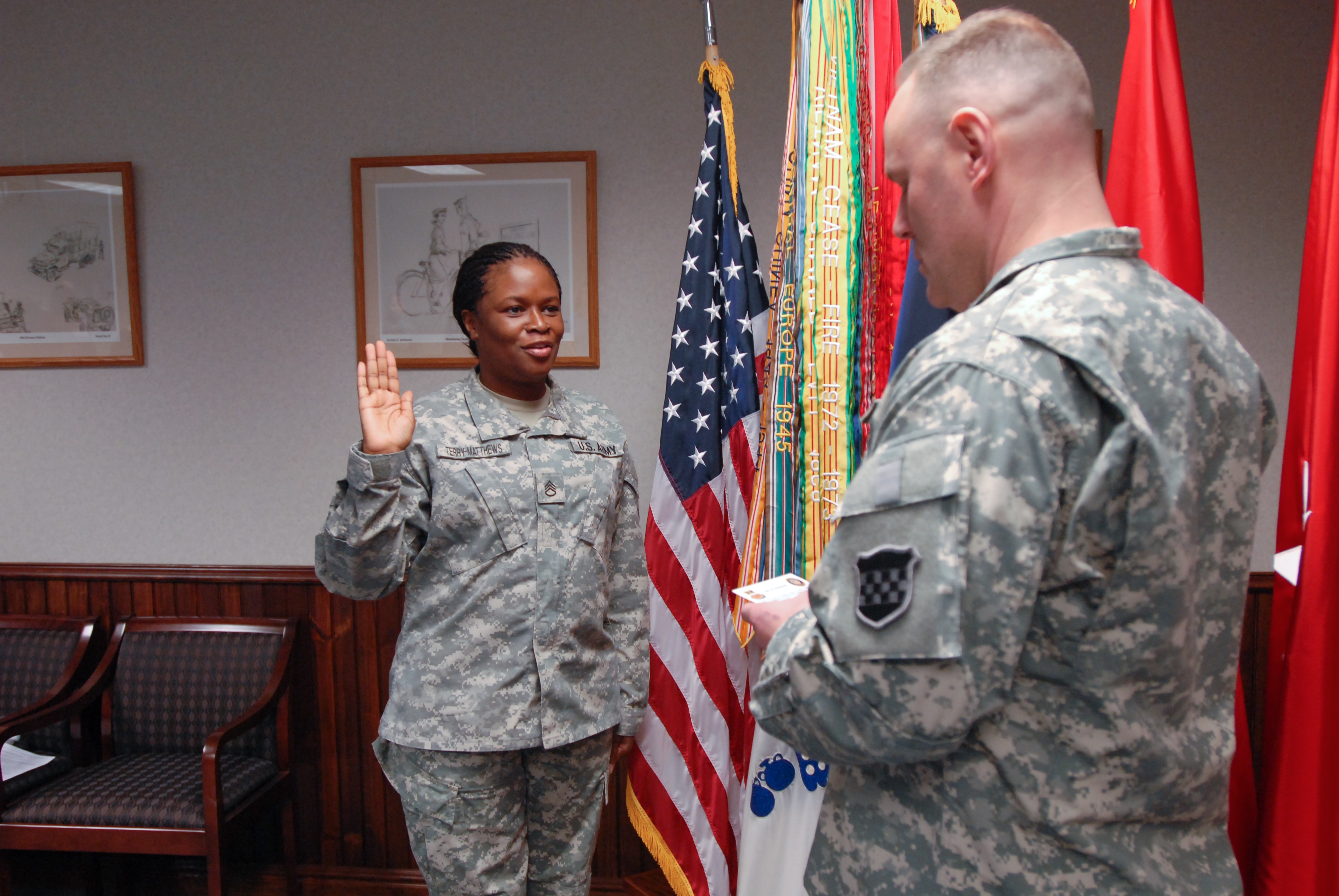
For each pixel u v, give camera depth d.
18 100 2.25
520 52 2.15
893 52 1.43
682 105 2.13
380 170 2.17
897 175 0.78
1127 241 0.69
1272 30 2.00
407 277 2.19
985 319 0.66
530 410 1.71
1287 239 2.03
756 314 1.81
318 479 2.27
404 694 1.55
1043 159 0.70
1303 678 0.97
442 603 1.56
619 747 1.77
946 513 0.61
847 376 1.38
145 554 2.31
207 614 2.28
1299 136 2.01
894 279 1.41
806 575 1.39
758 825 1.52
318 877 2.26
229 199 2.22
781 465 1.45
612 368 2.19
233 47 2.20
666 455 1.76
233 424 2.27
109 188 2.23
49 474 2.32
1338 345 0.98
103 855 2.22
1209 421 0.67
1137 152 1.14
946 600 0.60
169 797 1.89
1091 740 0.65
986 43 0.72
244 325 2.25
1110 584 0.62
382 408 1.46
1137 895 0.65
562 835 1.65
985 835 0.67
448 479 1.55
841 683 0.66
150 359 2.27
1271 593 2.01
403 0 2.16
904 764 0.73
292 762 2.16
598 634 1.65
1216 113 2.02
